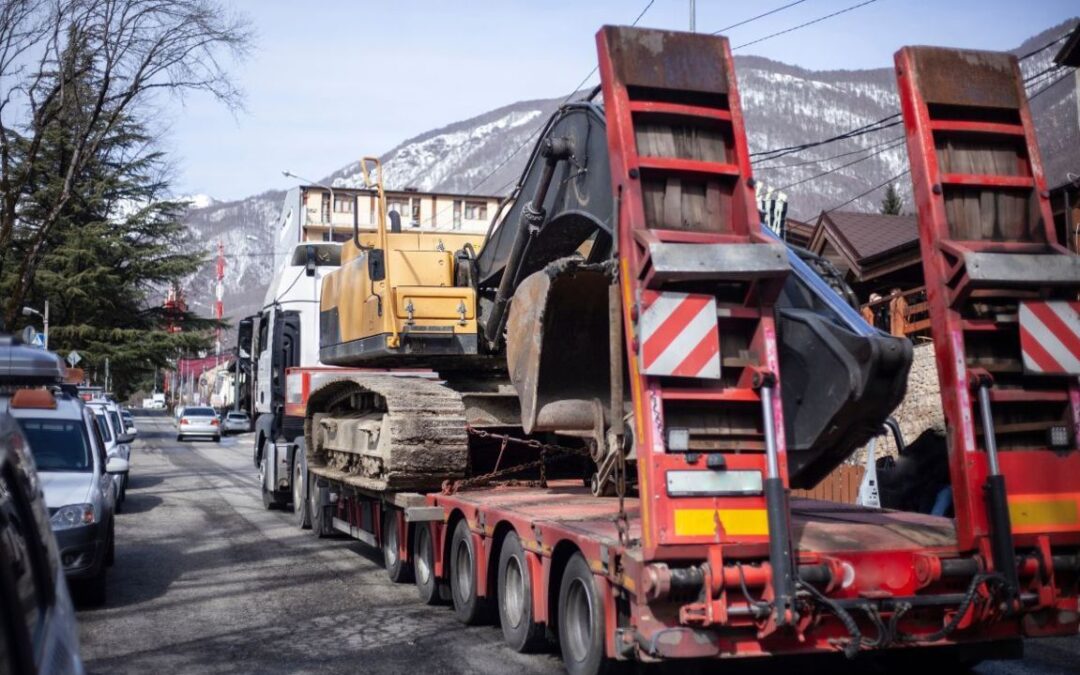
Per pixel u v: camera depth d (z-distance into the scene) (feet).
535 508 26.58
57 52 70.13
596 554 20.39
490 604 28.22
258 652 25.50
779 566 17.69
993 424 19.30
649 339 18.02
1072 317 19.79
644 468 18.15
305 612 30.60
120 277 169.99
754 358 19.01
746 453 18.69
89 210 170.19
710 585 17.67
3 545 8.32
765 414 18.30
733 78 20.43
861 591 18.74
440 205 155.33
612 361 20.85
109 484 35.42
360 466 38.45
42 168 98.89
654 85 19.85
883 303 60.18
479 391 38.37
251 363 65.67
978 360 19.80
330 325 43.37
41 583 9.90
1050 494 19.48
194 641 26.76
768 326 18.80
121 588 34.58
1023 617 19.48
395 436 31.60
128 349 167.02
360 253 39.88
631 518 23.98
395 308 35.60
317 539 47.01
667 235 18.86
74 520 30.63
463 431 32.24
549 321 26.81
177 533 49.14
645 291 18.26
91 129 74.79
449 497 30.40
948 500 30.01
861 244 76.74
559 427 27.07
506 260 32.99
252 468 98.58
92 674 23.35
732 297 19.15
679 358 18.08
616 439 20.67
